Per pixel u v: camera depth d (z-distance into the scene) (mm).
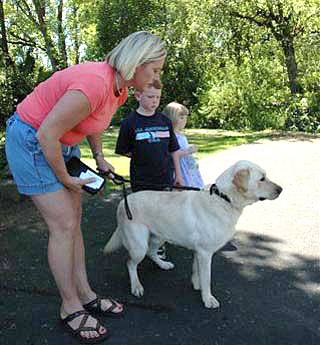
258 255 3846
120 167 7711
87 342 2578
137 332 2689
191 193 3062
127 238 3113
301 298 3090
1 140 6691
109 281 3348
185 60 17812
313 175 6996
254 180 2844
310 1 12562
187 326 2744
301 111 14062
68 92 2244
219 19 13453
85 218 4785
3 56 11594
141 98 3488
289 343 2572
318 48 13109
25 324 2771
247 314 2875
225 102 15797
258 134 13453
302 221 4762
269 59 14953
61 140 2494
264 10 13414
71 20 21062
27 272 3480
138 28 18578
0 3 14406
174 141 3705
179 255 3857
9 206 5188
